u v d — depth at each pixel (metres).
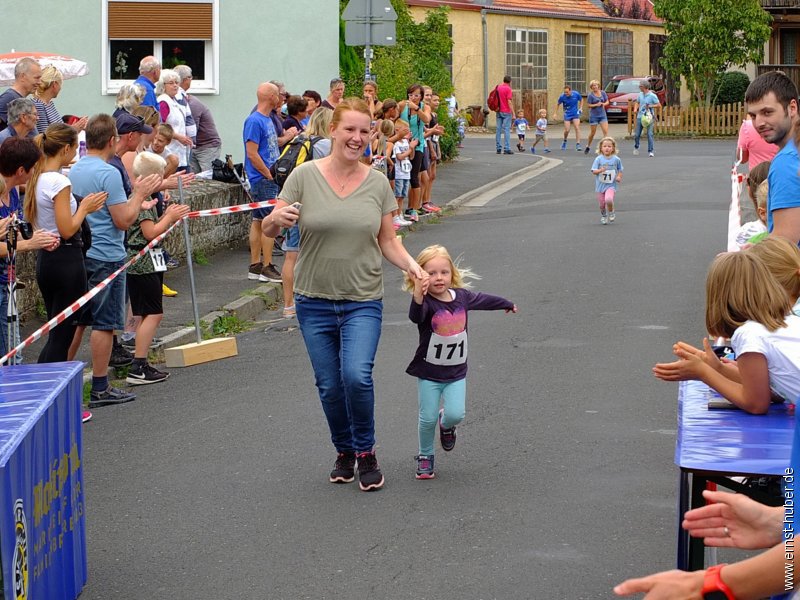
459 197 24.84
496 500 7.10
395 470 7.76
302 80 23.64
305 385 10.13
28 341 8.00
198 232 16.47
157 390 10.17
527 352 10.91
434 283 7.38
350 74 25.47
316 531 6.69
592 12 55.62
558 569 6.04
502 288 14.19
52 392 5.43
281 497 7.30
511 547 6.36
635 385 9.70
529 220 20.94
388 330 12.31
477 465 7.79
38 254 9.12
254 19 23.36
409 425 8.77
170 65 23.36
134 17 23.03
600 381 9.84
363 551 6.37
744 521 3.14
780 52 50.75
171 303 13.47
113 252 9.53
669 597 2.93
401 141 19.47
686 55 42.31
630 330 11.77
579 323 12.15
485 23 48.78
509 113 35.81
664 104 52.06
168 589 5.94
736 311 5.21
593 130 37.06
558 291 13.93
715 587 2.90
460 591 5.80
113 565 6.28
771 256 5.62
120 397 9.75
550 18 52.50
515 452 8.02
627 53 57.41
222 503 7.22
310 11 23.44
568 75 54.28
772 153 11.73
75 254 9.05
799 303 5.62
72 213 9.06
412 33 32.47
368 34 19.08
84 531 6.00
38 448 5.05
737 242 9.21
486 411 9.02
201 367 11.01
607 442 8.18
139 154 10.16
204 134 18.48
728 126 42.81
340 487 7.47
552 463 7.77
